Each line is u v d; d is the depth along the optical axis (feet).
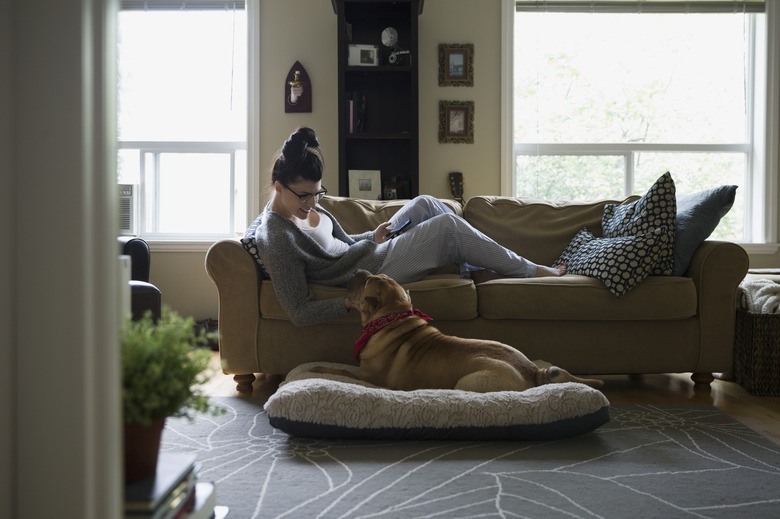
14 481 2.82
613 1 14.80
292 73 14.47
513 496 5.10
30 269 2.81
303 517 4.69
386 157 14.56
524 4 14.83
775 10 14.64
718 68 15.01
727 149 15.01
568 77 14.98
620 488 5.29
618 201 11.39
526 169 15.06
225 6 14.76
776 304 9.02
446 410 6.57
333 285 9.06
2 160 2.73
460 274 9.82
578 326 9.20
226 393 9.02
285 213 9.04
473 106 14.65
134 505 3.34
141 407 3.52
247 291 8.93
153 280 14.57
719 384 9.89
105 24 2.87
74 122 2.78
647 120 15.06
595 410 6.72
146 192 14.99
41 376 2.81
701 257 9.28
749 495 5.16
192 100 14.98
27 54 2.79
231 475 5.60
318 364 8.50
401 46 14.60
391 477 5.54
